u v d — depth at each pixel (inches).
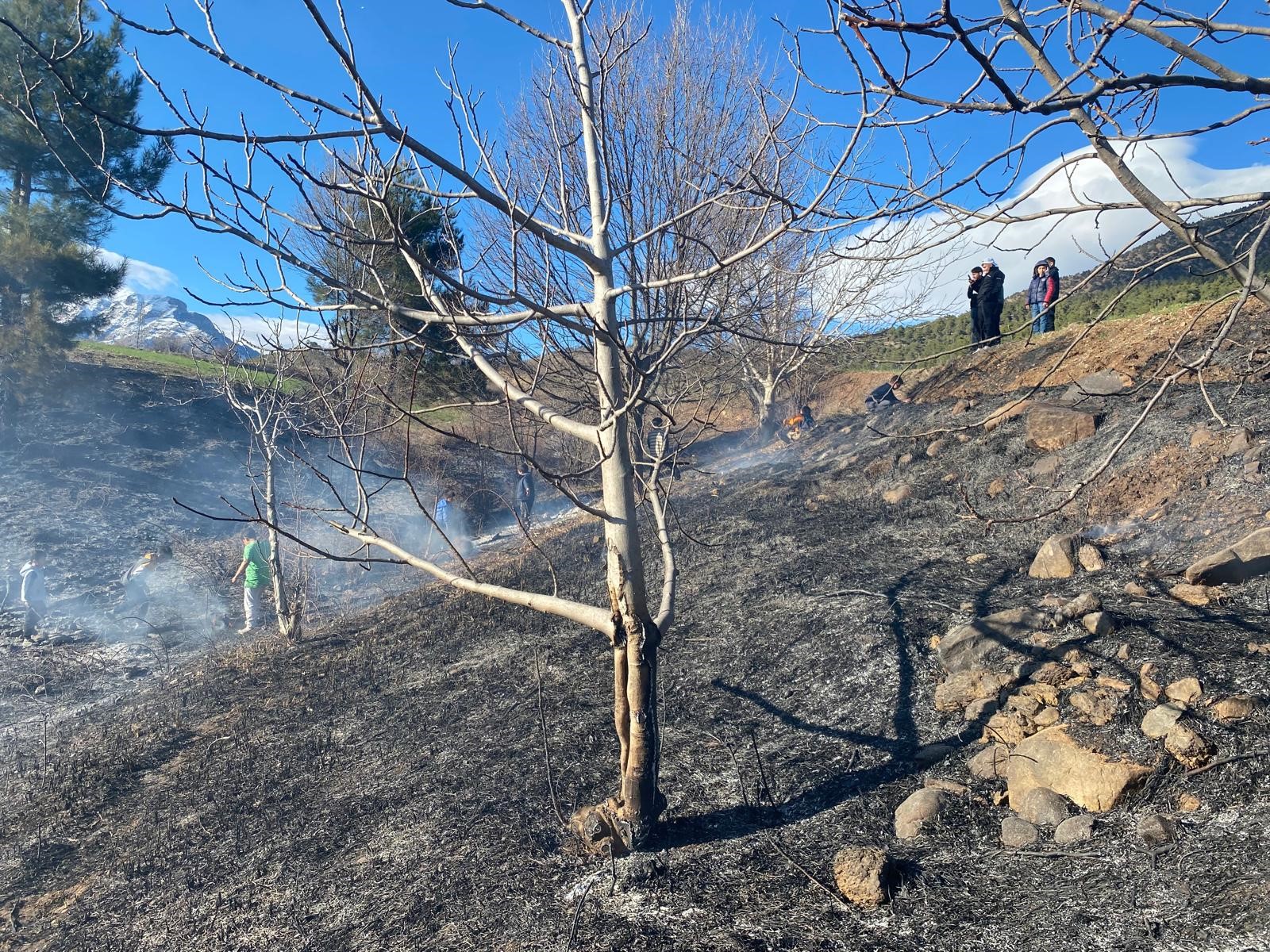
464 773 229.6
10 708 419.8
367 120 127.5
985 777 169.5
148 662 475.5
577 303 167.3
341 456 626.5
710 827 177.8
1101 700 170.1
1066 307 631.8
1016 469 349.4
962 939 129.6
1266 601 194.5
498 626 359.9
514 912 163.9
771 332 444.1
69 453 803.4
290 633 422.0
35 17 607.8
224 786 263.3
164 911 200.7
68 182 718.5
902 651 228.7
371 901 181.8
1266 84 99.0
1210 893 122.0
